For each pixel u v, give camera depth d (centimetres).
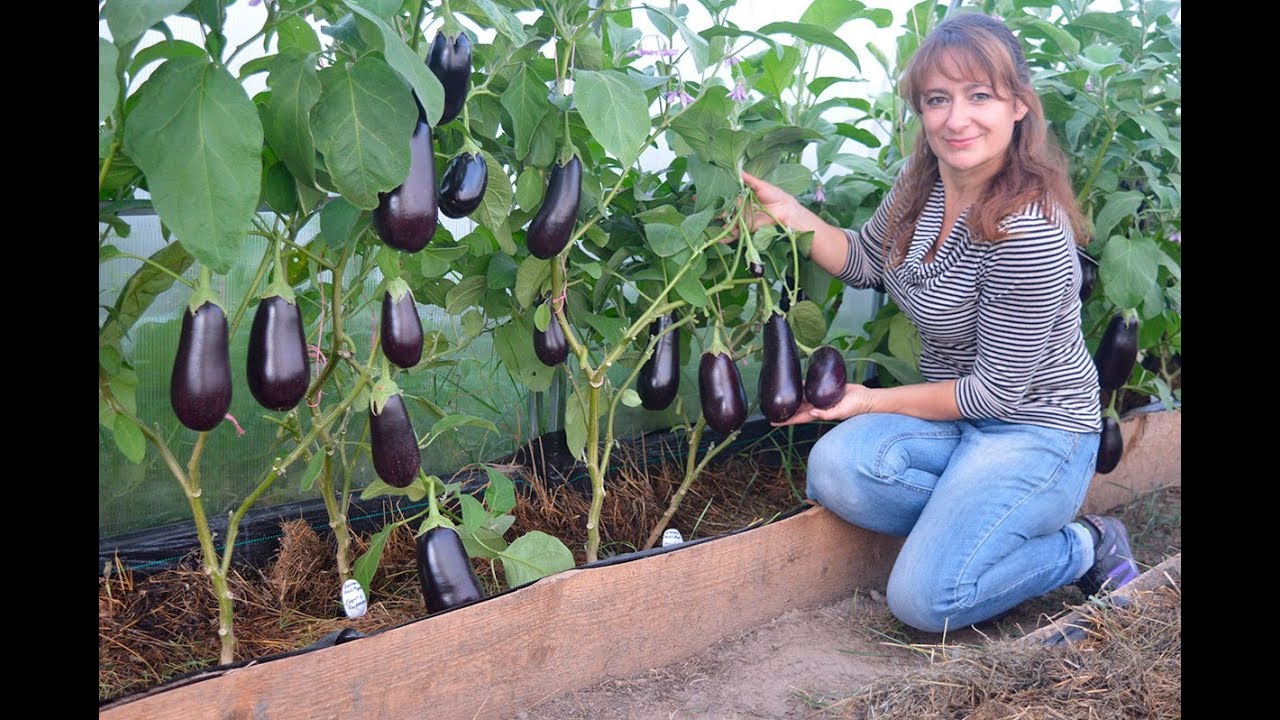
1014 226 188
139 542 184
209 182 116
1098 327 282
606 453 199
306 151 128
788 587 208
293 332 137
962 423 218
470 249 190
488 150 178
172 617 171
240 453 204
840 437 208
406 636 147
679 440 265
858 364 272
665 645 185
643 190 215
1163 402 278
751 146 201
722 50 192
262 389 135
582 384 206
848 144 304
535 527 219
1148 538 266
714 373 195
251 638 168
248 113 118
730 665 188
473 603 155
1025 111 190
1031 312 192
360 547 199
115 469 188
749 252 193
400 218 133
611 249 213
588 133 178
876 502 207
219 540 191
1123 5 287
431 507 168
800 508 217
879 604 220
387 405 154
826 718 168
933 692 167
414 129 135
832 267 224
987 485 199
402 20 149
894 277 215
